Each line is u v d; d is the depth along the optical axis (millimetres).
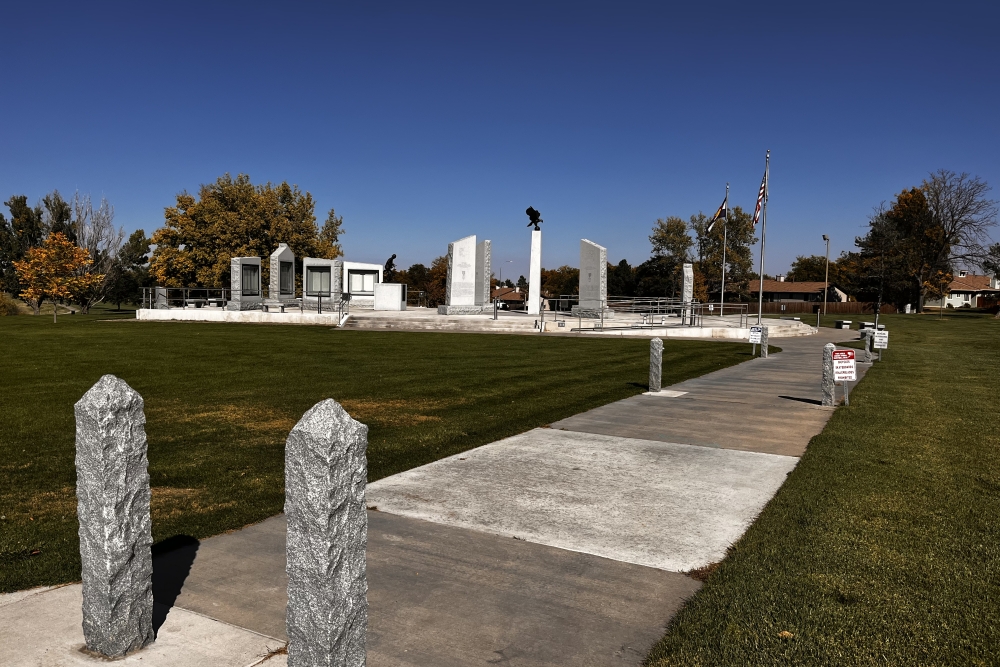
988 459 9281
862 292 86188
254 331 33094
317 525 3301
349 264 54531
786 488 7840
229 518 6672
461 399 14008
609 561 5742
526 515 6887
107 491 3969
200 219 55531
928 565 5590
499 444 10016
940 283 79812
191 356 21719
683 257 85062
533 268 42875
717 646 4316
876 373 20031
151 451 9391
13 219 65000
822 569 5504
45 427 10789
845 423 11805
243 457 9094
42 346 24422
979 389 16625
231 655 4125
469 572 5480
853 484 7996
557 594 5109
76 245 56125
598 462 9031
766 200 34906
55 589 5012
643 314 40250
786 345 31531
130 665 3971
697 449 9820
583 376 17953
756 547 5988
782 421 12039
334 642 3361
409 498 7391
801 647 4293
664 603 4980
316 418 3355
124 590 4074
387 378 17062
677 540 6234
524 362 21078
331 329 35219
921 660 4152
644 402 13977
